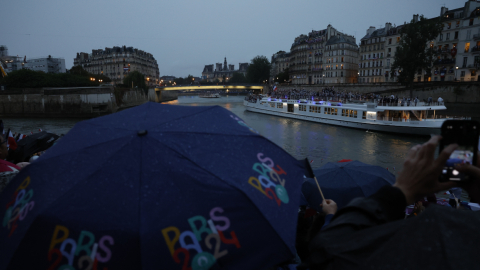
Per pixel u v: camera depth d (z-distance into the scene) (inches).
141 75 3885.3
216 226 63.9
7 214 71.4
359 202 42.0
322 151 1115.9
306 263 39.8
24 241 62.6
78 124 92.1
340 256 34.6
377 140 1277.1
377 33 3152.1
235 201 66.2
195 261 61.4
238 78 7790.4
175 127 82.0
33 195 69.4
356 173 237.1
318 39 3971.5
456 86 1927.9
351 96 1702.8
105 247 60.6
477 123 38.2
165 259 60.7
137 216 63.0
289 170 85.4
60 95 2357.3
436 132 1278.3
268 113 2266.2
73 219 62.9
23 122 2036.2
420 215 31.4
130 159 71.6
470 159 37.7
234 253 62.9
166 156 71.9
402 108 1348.4
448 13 2358.5
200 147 76.9
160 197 65.5
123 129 81.7
